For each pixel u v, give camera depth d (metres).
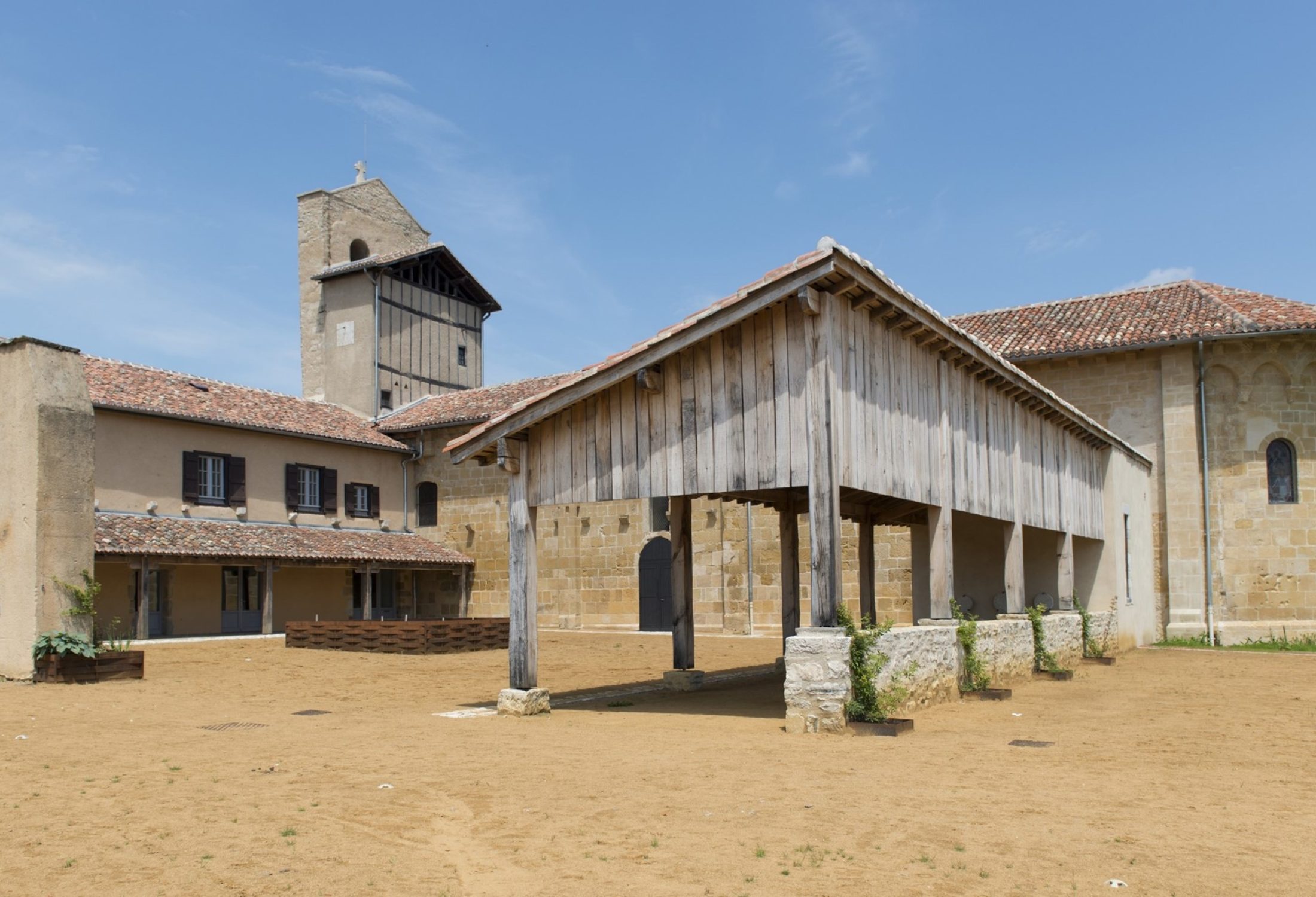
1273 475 24.42
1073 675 16.58
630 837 6.23
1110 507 21.55
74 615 16.77
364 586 30.08
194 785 7.92
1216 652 21.86
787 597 17.44
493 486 34.12
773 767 8.48
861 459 11.29
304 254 41.19
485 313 44.72
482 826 6.53
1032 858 5.79
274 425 30.22
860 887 5.27
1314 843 6.18
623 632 31.03
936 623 13.24
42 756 9.38
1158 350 25.17
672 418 11.83
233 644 23.41
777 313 11.18
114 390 26.69
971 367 14.62
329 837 6.33
